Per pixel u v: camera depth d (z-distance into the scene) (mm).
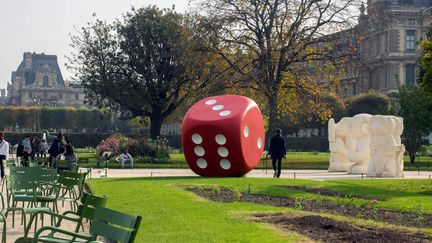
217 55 54406
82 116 161750
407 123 54656
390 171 35625
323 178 34188
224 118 29031
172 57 64938
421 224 15148
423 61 29125
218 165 30094
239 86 51688
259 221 14867
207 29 52688
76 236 9523
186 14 62156
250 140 29766
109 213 8406
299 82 53000
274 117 51969
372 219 15875
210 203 18641
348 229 13609
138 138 56156
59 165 24875
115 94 66688
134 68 67562
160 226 14055
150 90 67812
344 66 53000
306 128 104812
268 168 45938
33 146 51438
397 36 138625
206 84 54906
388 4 139250
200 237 12547
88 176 32938
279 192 22828
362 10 53688
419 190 24969
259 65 51312
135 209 17234
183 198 20094
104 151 52562
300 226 14125
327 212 17203
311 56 53781
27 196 16031
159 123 69500
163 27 66375
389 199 21078
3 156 30109
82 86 68562
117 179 29938
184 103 70062
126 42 67062
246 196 21656
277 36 52500
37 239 9555
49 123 160625
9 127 158750
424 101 54062
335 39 52969
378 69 141625
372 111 103000
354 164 39531
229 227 13781
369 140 39156
